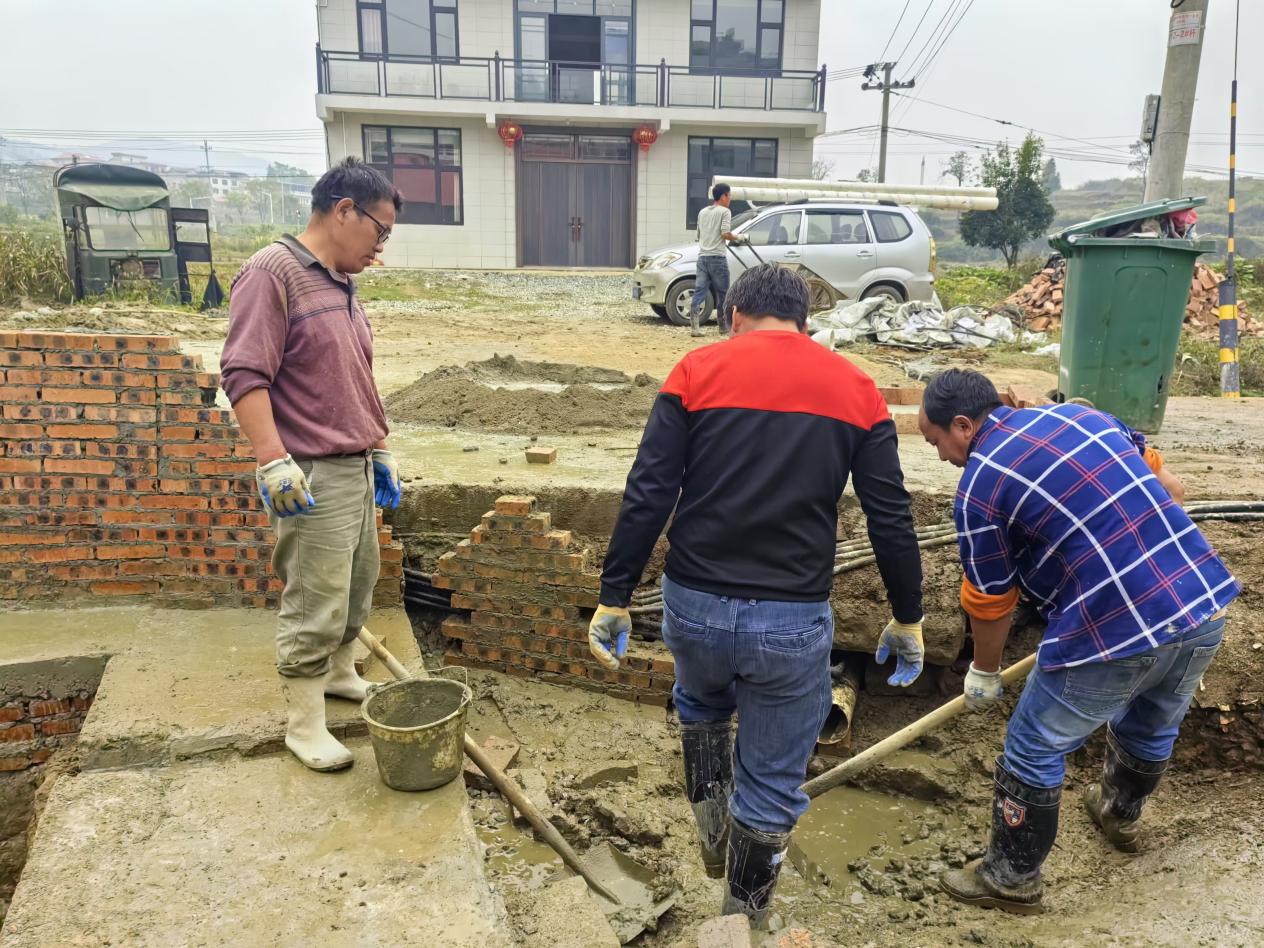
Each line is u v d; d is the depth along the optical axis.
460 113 21.52
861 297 12.80
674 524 2.62
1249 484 5.05
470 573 4.54
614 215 23.50
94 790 2.88
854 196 13.79
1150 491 2.80
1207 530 4.44
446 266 22.88
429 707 3.12
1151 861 3.46
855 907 3.37
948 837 3.80
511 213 22.77
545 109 21.77
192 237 16.97
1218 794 3.80
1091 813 3.77
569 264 23.67
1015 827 3.18
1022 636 4.42
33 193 84.94
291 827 2.74
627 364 9.42
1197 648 2.91
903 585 2.60
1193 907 3.09
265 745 3.09
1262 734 3.83
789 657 2.50
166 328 12.05
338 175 2.77
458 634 4.62
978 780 4.08
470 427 6.38
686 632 2.57
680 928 3.14
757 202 14.33
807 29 23.00
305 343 2.76
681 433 2.55
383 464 3.27
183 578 4.03
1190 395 9.33
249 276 2.69
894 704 4.50
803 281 2.72
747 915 2.82
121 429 3.89
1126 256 6.04
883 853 3.73
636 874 3.44
